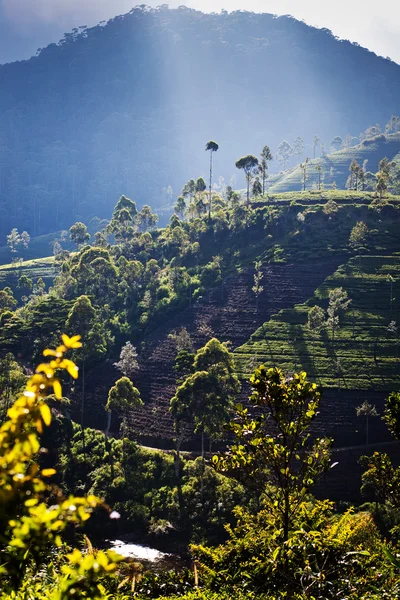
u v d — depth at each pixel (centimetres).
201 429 6406
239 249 12575
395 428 2683
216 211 14725
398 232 12462
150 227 17525
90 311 8144
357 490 6044
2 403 6738
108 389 8356
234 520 5559
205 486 6081
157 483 6275
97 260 11281
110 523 5762
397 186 18988
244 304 10294
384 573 1194
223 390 6869
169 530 5578
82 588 402
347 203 14162
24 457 377
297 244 12206
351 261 11369
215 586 1464
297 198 14650
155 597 1577
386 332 9156
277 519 1298
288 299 10362
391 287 10300
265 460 1278
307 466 1260
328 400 7638
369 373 8169
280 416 1240
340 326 9425
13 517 368
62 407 7606
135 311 10412
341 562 1145
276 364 8506
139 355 9169
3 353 7850
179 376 8525
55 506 373
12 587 441
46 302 8744
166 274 11706
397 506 2369
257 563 1320
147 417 7750
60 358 402
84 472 6506
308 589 1093
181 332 9012
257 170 16562
